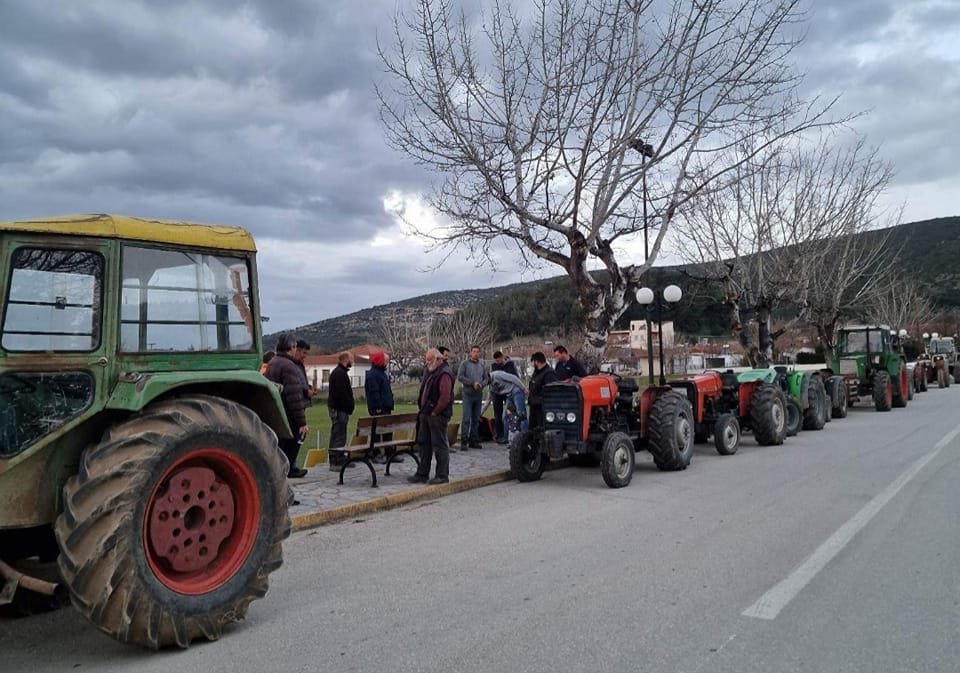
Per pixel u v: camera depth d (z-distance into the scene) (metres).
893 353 21.92
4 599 4.21
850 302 26.14
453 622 4.63
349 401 10.66
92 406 4.29
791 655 4.01
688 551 6.21
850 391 20.88
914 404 23.12
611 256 13.13
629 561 5.95
